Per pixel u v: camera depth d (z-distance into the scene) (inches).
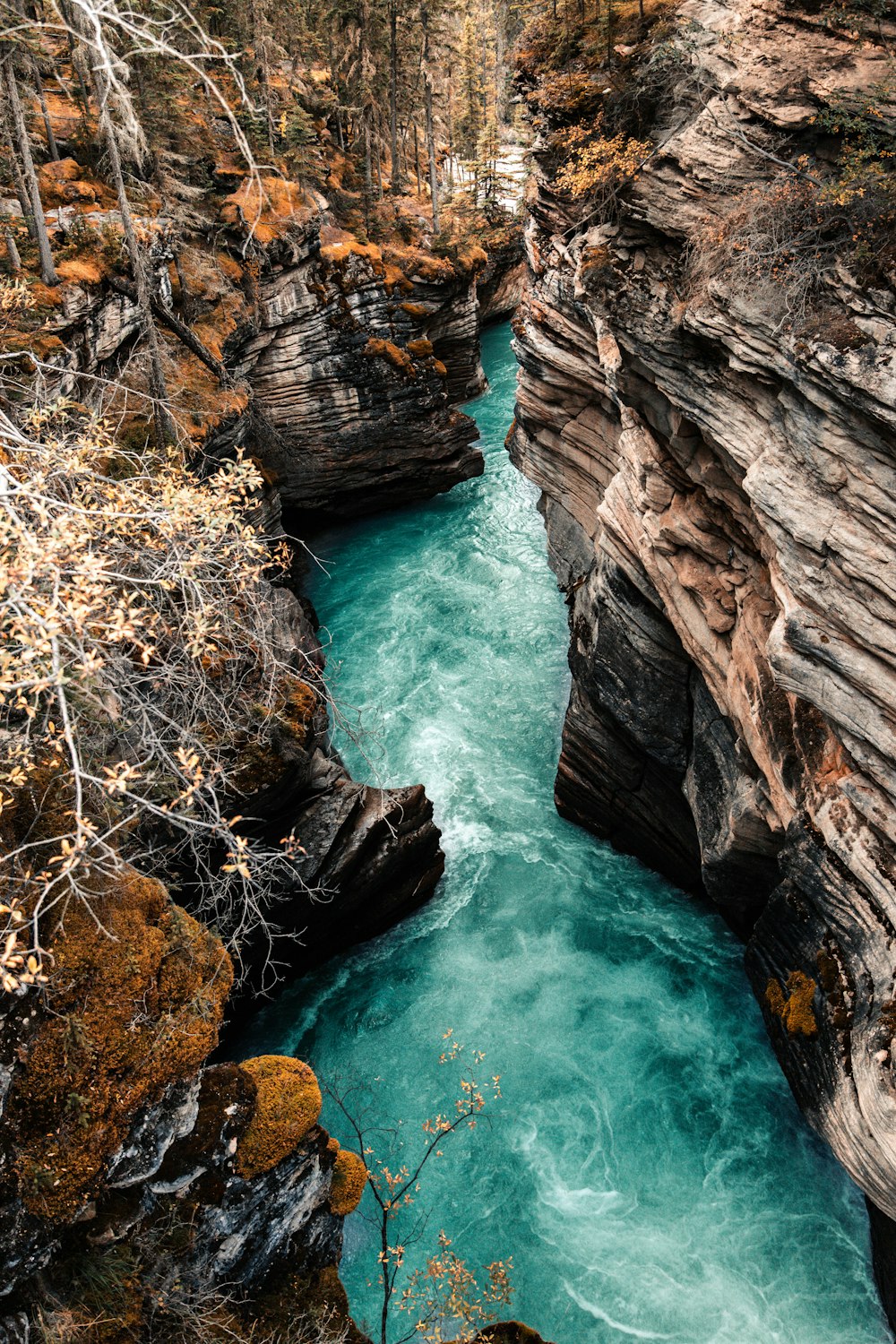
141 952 308.7
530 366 837.2
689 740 647.8
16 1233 264.1
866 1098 402.6
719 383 478.3
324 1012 641.6
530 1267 487.8
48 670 216.2
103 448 315.3
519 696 927.7
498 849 764.6
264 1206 342.0
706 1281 478.9
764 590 514.6
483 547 1203.2
